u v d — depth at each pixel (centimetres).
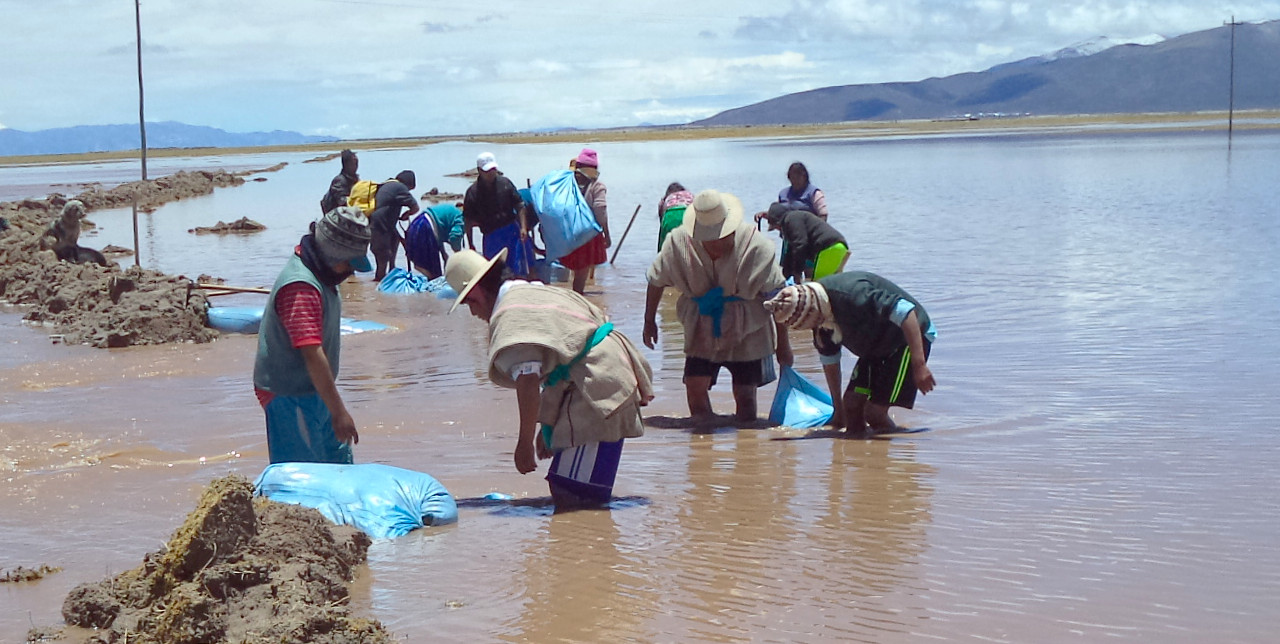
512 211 1432
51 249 1719
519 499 638
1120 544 512
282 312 596
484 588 483
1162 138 7619
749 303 827
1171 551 501
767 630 428
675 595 467
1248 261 1551
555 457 616
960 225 2244
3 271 1691
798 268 1131
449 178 4816
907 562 498
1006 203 2761
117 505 625
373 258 1972
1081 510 566
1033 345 1043
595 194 1516
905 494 608
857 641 415
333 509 568
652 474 681
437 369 1047
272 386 612
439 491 593
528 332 585
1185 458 658
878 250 1864
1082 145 7062
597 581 487
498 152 9194
